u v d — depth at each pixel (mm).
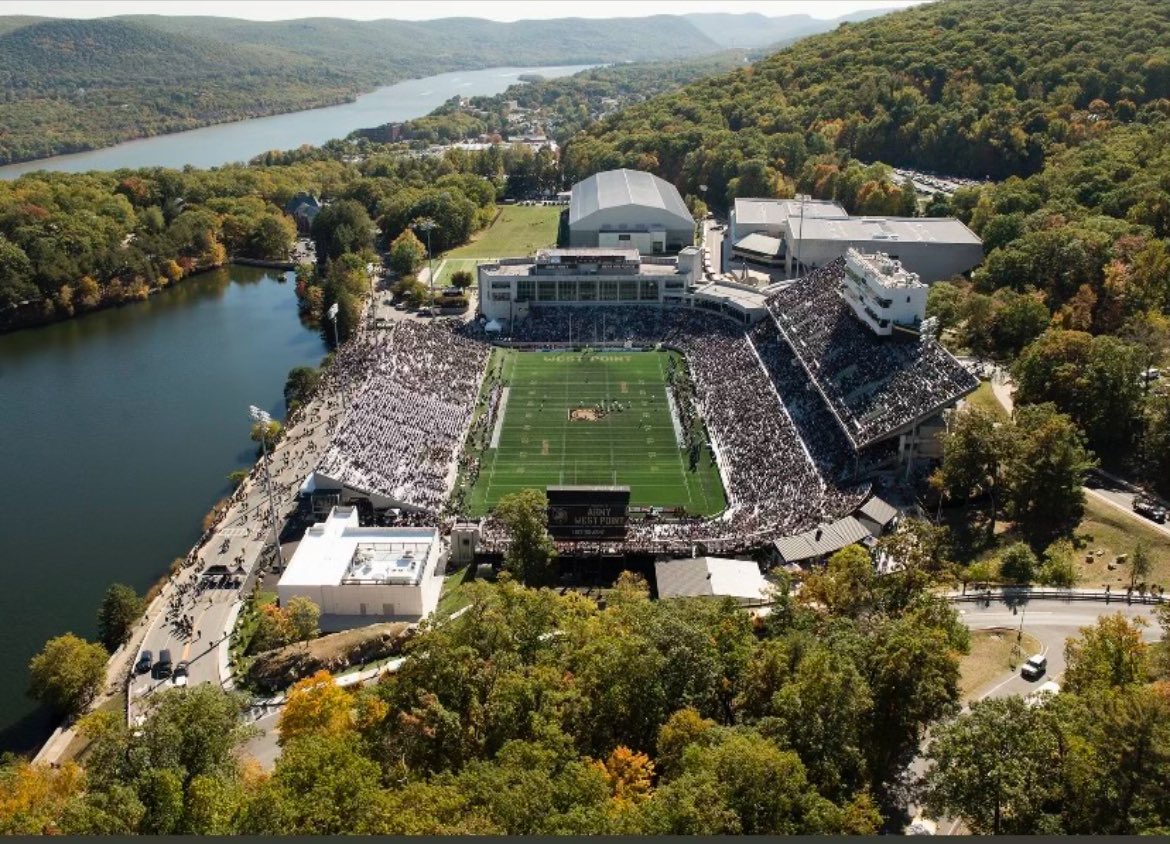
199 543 139125
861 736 78188
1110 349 142375
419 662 86688
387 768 76000
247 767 82125
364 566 125812
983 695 90812
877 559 119438
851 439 142125
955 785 67875
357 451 155000
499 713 80000
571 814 60438
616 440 172750
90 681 105750
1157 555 116625
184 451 177375
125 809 65062
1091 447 143875
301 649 111375
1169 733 63469
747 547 129000
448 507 147625
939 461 141000
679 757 73938
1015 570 112312
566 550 129000
